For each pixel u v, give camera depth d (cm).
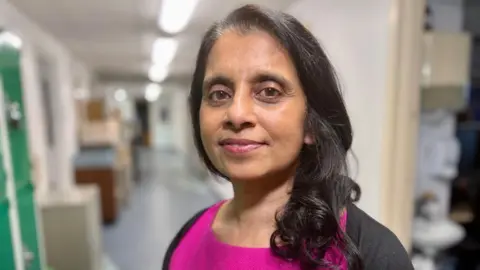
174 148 1216
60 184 356
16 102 130
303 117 53
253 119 51
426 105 178
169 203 458
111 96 939
